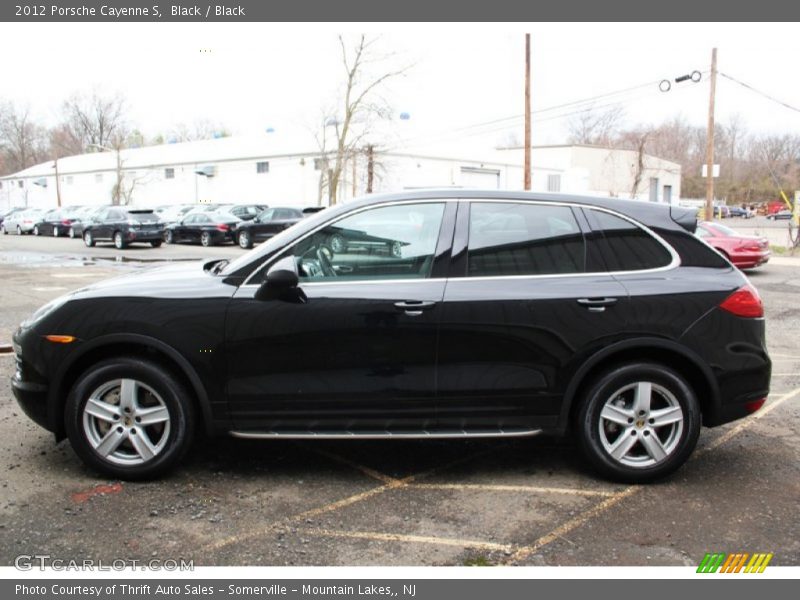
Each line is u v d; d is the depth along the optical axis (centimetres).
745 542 345
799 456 462
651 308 397
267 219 2561
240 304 396
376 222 409
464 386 398
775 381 670
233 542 342
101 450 405
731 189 7194
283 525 360
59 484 405
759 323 411
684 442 406
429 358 396
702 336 400
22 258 2070
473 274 401
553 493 402
